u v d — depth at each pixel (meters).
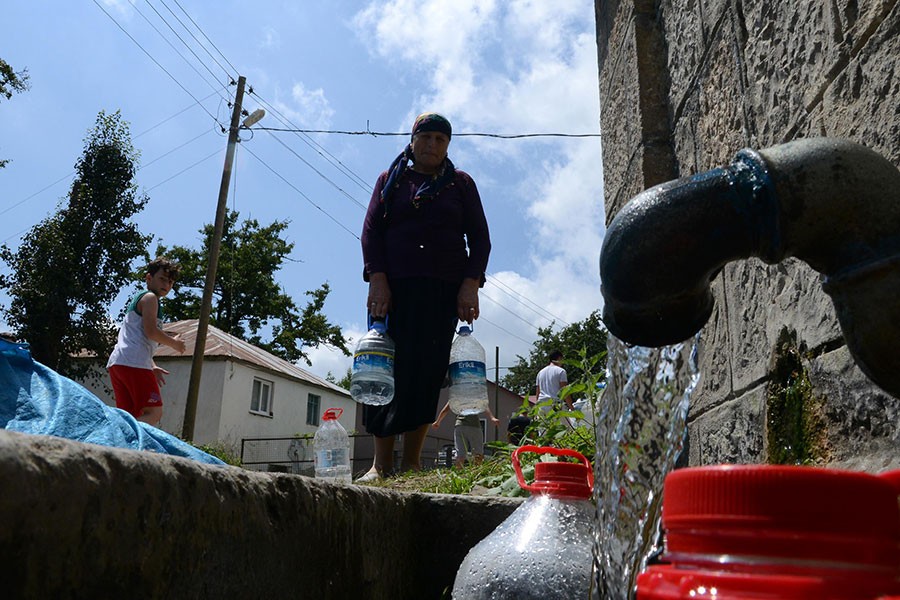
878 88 1.64
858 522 0.71
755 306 2.22
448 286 4.75
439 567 2.39
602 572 1.46
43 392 3.27
